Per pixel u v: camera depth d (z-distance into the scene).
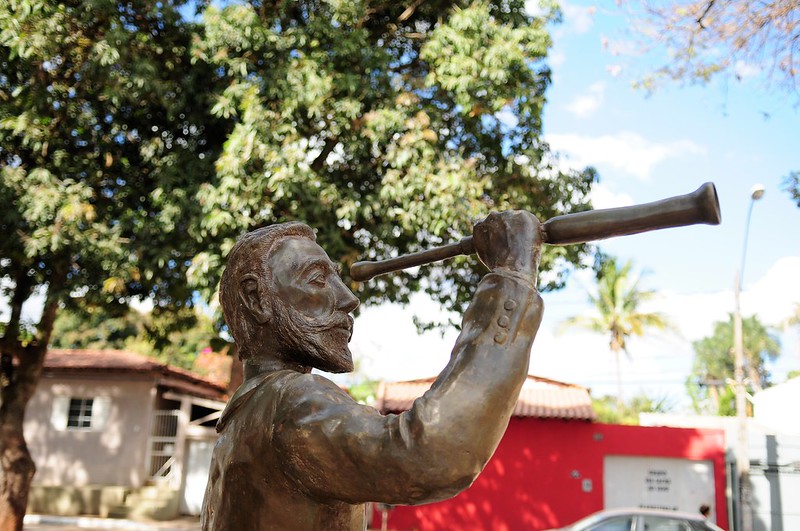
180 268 9.15
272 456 1.59
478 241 1.69
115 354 19.81
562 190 10.17
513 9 9.93
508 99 8.97
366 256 9.66
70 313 11.05
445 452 1.39
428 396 1.43
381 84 9.13
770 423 20.33
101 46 8.33
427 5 9.77
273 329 1.80
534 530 15.98
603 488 16.11
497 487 16.28
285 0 9.29
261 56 9.18
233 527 1.66
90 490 17.55
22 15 8.34
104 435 18.28
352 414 1.49
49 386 18.58
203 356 26.81
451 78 8.88
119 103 8.79
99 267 9.33
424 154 8.82
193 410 20.66
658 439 16.23
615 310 27.58
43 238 8.53
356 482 1.45
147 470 18.11
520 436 16.50
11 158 9.66
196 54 8.65
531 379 18.73
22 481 10.91
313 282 1.82
